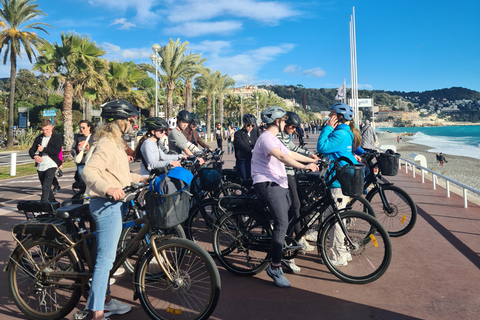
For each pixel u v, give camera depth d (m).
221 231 4.11
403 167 14.50
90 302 2.85
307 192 4.16
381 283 3.72
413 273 3.95
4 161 21.64
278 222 3.70
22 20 31.11
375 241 3.75
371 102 27.59
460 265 4.14
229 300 3.38
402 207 5.24
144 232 3.04
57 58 20.94
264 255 4.19
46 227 3.03
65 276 3.06
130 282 3.89
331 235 4.00
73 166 17.62
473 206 7.09
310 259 4.50
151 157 4.45
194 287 3.47
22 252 3.16
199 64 33.94
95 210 2.86
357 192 3.59
